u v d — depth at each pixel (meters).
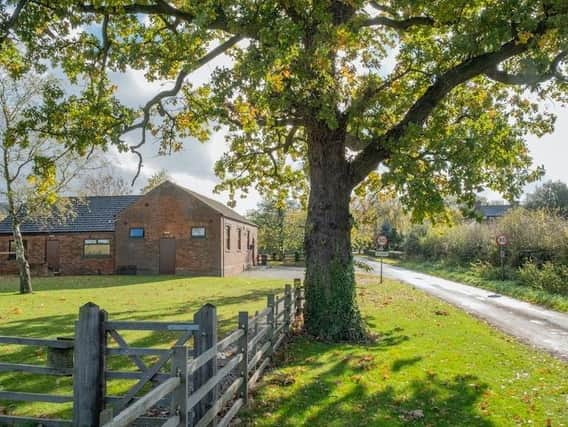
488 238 30.53
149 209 33.16
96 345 5.11
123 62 10.59
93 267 34.00
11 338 5.30
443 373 7.93
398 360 8.70
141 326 5.18
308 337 10.77
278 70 9.66
